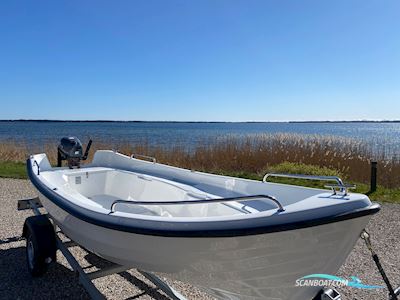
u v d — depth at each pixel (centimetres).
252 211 269
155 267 248
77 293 308
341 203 198
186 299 271
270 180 876
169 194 366
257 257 207
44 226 326
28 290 312
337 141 1107
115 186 450
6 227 482
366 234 218
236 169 1045
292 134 1268
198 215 311
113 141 1339
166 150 1158
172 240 210
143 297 300
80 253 394
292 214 193
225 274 225
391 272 364
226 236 194
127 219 223
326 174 880
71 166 468
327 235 200
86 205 261
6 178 888
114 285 320
